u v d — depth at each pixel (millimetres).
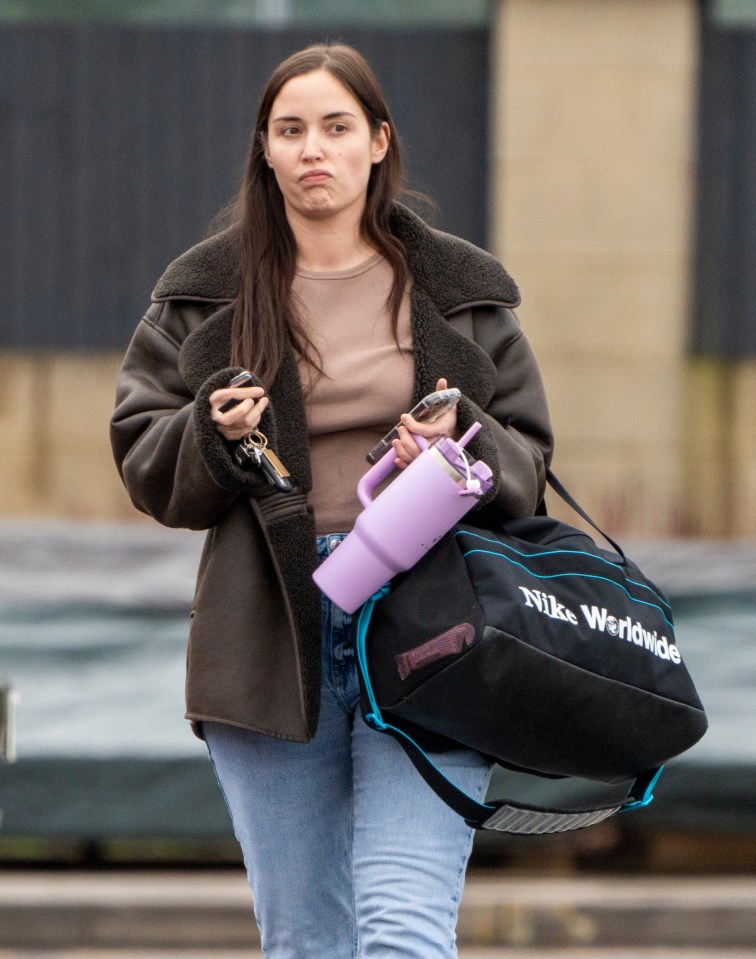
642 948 22703
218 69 36406
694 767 23078
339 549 10344
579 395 36000
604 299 35969
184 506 10703
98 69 36469
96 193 36562
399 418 10977
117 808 22938
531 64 35875
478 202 36250
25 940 22625
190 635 10969
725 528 35719
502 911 22688
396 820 10547
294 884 11141
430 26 36281
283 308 10953
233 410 10156
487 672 9883
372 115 11094
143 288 36562
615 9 35812
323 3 36406
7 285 36656
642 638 10578
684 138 35812
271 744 10930
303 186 10844
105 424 36625
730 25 36000
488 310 11453
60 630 23984
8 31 36500
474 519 11180
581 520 35438
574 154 35906
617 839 25203
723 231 36094
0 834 22875
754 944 22734
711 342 36062
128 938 22672
